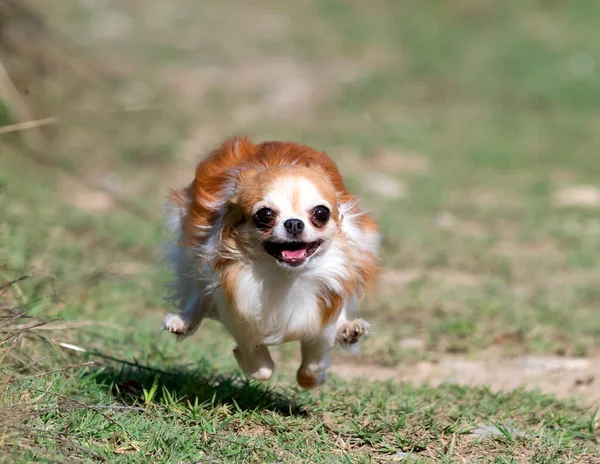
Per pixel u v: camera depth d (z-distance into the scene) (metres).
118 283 11.65
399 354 10.19
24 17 17.47
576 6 32.38
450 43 28.97
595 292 12.73
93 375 7.86
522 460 6.96
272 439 7.00
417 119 23.34
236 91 24.02
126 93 21.19
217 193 7.29
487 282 13.13
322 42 28.77
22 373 7.62
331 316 7.24
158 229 13.47
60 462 5.96
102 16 28.31
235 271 7.02
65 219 13.92
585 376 9.59
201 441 6.76
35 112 17.33
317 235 6.79
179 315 7.59
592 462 7.00
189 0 32.34
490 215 16.73
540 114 24.20
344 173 18.55
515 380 9.43
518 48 28.69
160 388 7.86
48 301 9.28
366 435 7.23
